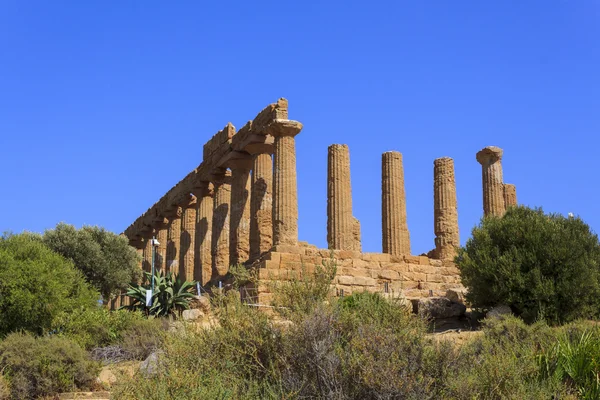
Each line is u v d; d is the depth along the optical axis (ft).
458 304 80.94
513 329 54.13
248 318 41.57
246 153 118.01
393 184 113.09
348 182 110.01
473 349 43.34
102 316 78.64
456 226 114.52
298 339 38.47
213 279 118.01
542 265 76.28
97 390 58.08
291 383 36.22
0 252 76.48
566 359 44.39
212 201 134.92
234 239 116.06
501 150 118.32
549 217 83.30
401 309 42.91
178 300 97.71
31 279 74.28
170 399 33.14
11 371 56.18
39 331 74.02
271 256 91.97
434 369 37.45
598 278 76.38
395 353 37.17
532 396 37.40
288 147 104.01
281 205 101.96
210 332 41.86
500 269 76.84
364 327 38.91
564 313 73.97
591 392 41.06
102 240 145.48
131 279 146.20
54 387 56.65
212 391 33.63
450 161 116.57
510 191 133.69
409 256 104.06
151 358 43.39
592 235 82.38
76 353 59.36
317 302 42.27
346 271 96.94
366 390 35.32
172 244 148.56
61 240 138.00
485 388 37.17
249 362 39.09
